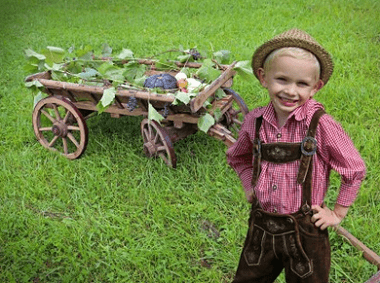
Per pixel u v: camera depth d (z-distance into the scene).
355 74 6.69
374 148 4.81
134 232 4.06
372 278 3.18
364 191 4.27
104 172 4.89
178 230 4.04
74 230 4.04
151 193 4.46
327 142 2.29
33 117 5.36
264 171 2.41
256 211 2.52
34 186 4.70
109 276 3.57
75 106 5.02
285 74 2.20
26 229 4.15
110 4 12.55
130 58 5.76
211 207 4.22
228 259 3.65
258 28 9.21
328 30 8.43
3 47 9.20
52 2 13.23
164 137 4.73
